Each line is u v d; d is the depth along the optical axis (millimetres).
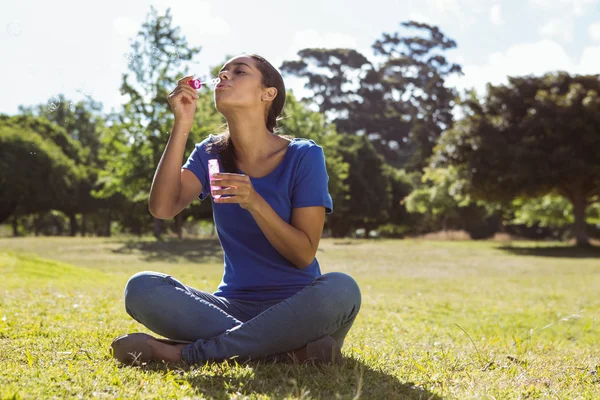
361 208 48062
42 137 46000
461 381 2682
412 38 73000
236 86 3000
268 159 3078
